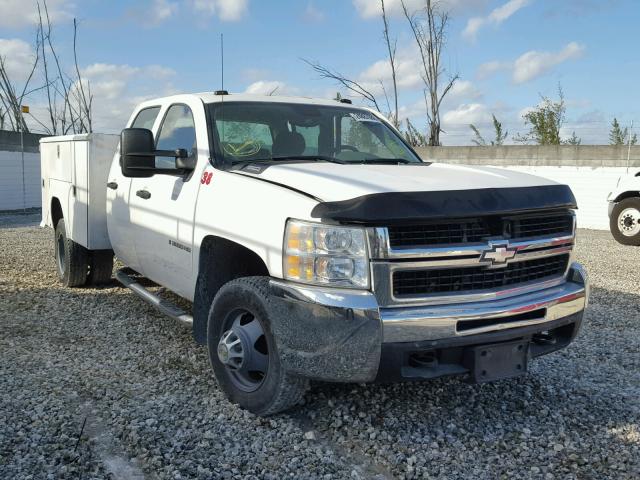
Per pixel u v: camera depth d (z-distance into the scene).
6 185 20.02
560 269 4.01
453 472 3.22
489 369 3.50
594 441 3.62
